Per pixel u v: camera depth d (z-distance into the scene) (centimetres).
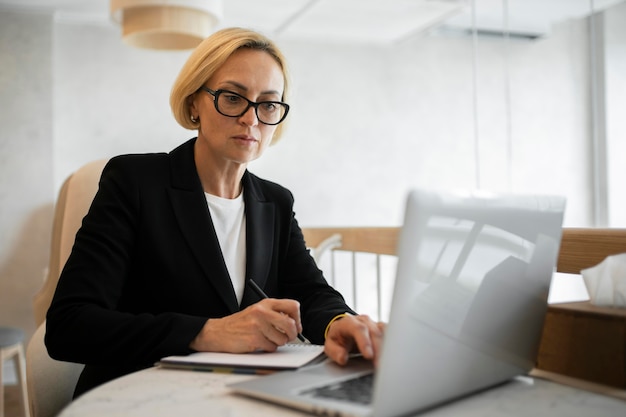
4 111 418
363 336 84
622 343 77
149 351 91
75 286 101
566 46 420
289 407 66
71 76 445
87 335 93
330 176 515
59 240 155
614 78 395
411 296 60
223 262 116
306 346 98
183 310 113
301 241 139
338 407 61
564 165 418
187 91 117
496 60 499
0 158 418
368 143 525
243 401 69
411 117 535
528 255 75
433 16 445
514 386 78
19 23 420
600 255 97
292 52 505
